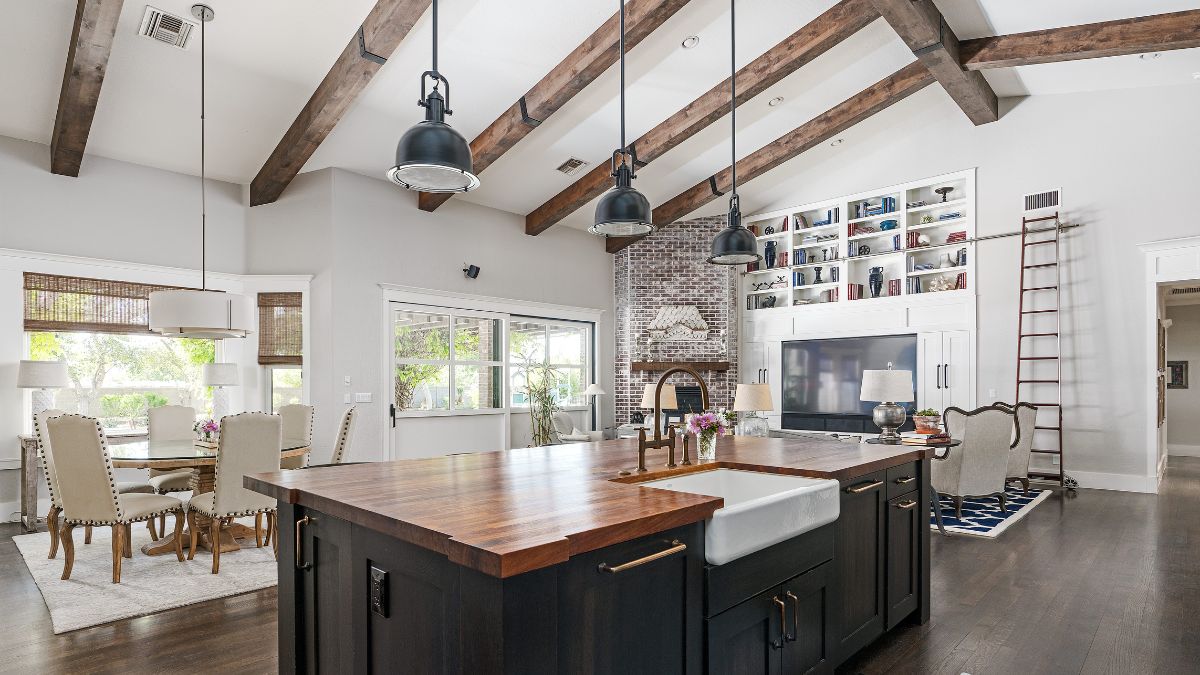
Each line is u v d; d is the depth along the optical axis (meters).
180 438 5.53
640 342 9.52
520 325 8.60
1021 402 6.81
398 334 7.20
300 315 6.68
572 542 1.44
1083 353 7.07
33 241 5.54
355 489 2.04
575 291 9.26
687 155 7.75
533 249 8.69
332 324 6.59
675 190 8.63
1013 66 6.25
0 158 5.42
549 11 4.98
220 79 5.23
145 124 5.59
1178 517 5.50
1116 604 3.43
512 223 8.44
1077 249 7.14
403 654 1.65
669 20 5.32
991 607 3.39
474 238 7.97
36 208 5.57
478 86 5.75
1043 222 7.33
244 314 4.25
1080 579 3.86
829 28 5.53
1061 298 7.20
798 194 9.27
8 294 5.40
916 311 8.17
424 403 7.44
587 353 9.52
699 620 1.83
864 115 7.08
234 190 6.80
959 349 7.82
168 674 2.67
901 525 3.01
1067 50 5.75
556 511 1.71
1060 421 7.02
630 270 9.62
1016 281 7.47
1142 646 2.89
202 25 4.63
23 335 5.46
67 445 3.78
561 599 1.46
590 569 1.53
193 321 4.01
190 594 3.61
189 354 6.45
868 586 2.71
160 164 6.21
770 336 9.53
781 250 9.58
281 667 2.16
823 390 8.98
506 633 1.32
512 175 7.43
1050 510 5.84
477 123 6.33
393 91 5.70
